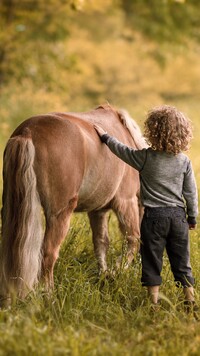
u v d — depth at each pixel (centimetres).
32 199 692
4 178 711
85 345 596
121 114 900
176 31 3014
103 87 4094
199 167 1549
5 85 2753
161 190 738
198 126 2302
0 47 2805
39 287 704
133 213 884
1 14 2753
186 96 4303
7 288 687
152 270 742
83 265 848
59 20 2939
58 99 2452
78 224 982
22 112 2144
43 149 705
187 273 748
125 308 743
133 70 4222
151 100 3781
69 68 2980
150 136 733
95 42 3812
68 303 703
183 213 745
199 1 3014
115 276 801
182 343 621
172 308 721
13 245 688
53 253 727
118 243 959
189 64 4466
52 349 571
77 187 743
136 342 625
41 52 2909
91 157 760
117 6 2959
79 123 767
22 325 617
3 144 1870
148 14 3006
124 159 759
